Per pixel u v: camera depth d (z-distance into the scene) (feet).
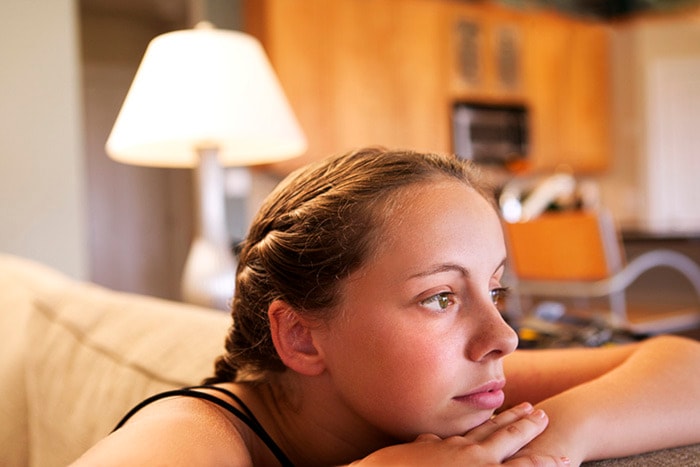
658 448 1.91
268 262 1.84
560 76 21.90
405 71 18.13
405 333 1.63
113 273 19.58
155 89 5.81
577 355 2.43
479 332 1.64
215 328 3.34
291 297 1.78
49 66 10.37
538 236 10.88
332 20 16.71
